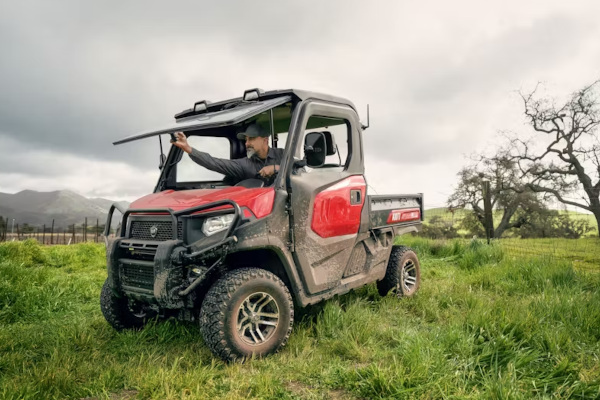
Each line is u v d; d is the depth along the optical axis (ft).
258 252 12.20
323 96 13.55
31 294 16.89
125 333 12.73
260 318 11.07
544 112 91.45
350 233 14.02
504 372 9.08
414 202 19.12
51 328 13.70
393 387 8.60
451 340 10.72
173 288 10.25
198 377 9.27
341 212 13.51
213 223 10.64
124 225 12.41
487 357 9.91
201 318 10.29
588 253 26.96
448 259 27.02
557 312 12.75
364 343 11.51
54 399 8.63
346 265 13.88
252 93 13.03
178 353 11.15
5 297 16.60
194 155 11.96
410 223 18.34
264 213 11.07
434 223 64.18
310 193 12.36
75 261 29.07
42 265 28.32
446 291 16.78
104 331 13.32
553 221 77.77
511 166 86.12
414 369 9.11
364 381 9.01
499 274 20.04
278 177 11.71
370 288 17.12
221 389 9.01
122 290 11.91
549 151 90.79
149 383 8.98
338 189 13.51
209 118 11.91
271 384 9.05
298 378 9.62
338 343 11.44
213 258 10.77
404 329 12.26
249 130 13.01
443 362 9.46
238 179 13.12
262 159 13.34
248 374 9.66
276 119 13.78
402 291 16.57
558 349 10.22
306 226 12.19
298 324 13.14
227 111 12.39
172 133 12.14
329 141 12.91
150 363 10.16
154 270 10.35
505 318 11.80
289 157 11.97
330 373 9.70
